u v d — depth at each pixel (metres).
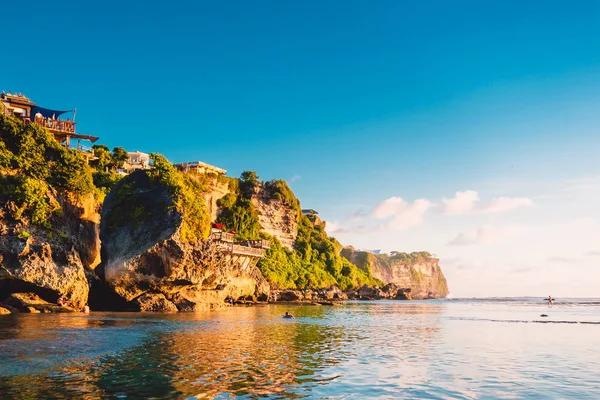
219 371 17.62
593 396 15.34
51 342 23.27
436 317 58.03
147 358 19.98
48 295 44.59
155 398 13.62
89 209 56.84
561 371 19.84
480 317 58.94
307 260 144.25
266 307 73.44
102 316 41.50
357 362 20.81
